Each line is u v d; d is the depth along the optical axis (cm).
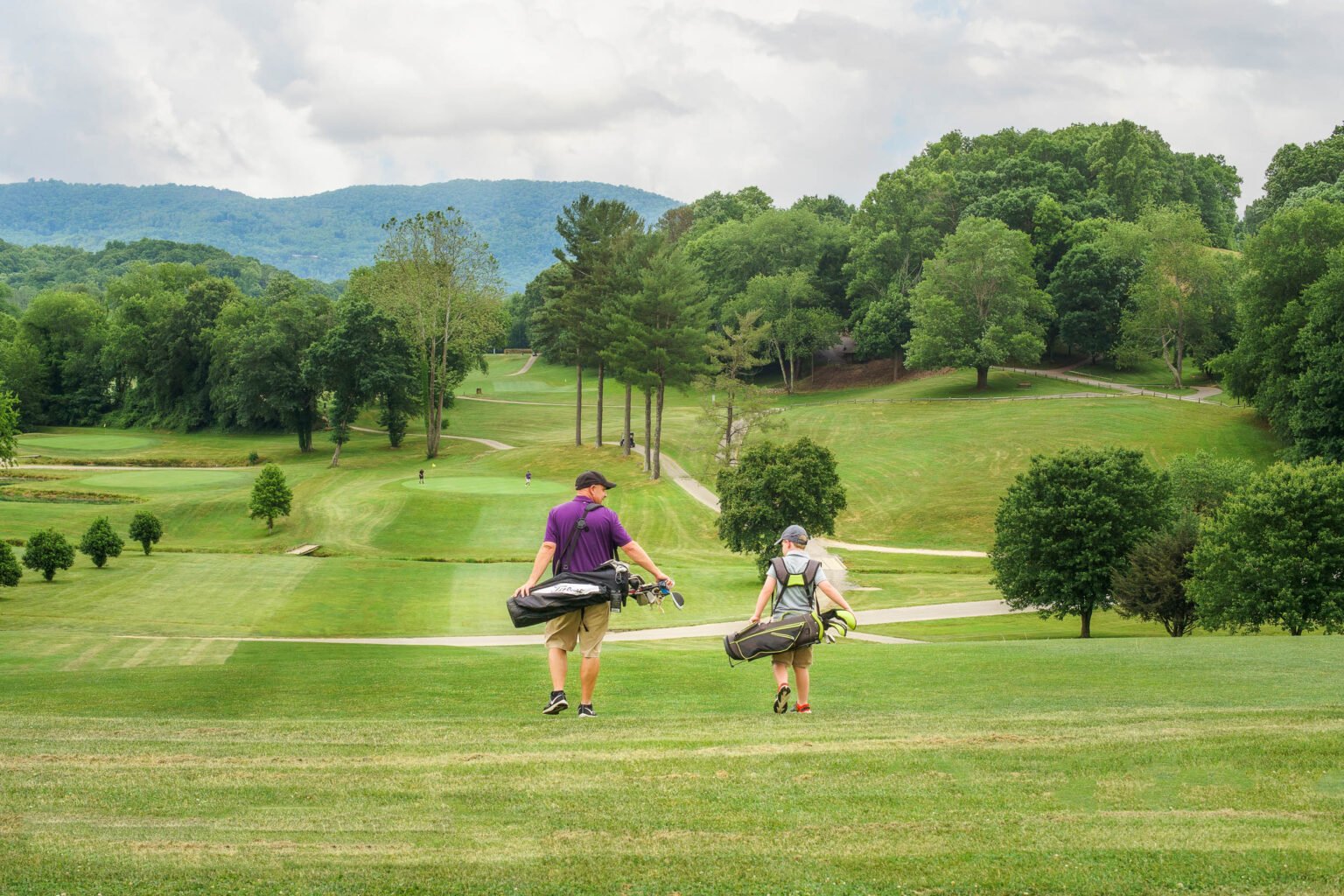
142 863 604
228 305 12775
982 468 8119
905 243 13575
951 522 7125
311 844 646
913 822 687
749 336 8062
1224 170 17600
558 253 9731
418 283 10400
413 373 10394
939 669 1947
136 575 4997
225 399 12050
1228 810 718
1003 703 1403
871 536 7025
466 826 683
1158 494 4381
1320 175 12500
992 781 793
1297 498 3650
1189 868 595
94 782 799
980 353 10775
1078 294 11525
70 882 572
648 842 650
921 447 8825
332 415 10412
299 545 6388
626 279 9031
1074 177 14138
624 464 9100
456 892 568
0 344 13075
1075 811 717
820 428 9794
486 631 3888
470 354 11875
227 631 3772
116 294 16388
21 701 1677
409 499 7519
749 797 747
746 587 5209
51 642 3186
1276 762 848
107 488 8188
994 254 10850
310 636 3728
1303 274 7562
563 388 15288
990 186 14050
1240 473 5900
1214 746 898
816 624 1109
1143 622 4559
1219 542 3781
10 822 690
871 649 2455
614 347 8444
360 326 10075
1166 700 1406
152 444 11525
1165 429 8512
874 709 1319
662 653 2589
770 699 1511
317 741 979
